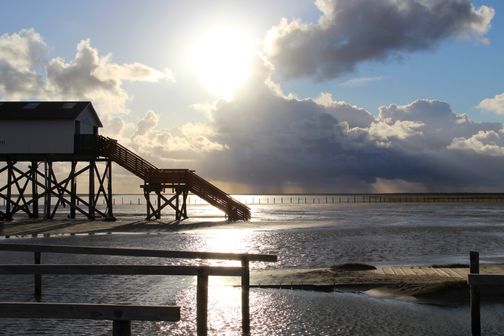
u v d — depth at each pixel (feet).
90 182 165.17
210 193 176.65
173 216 224.74
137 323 41.11
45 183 163.53
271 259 42.39
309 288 54.85
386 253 92.84
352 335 38.60
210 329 40.11
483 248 102.06
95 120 165.37
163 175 171.94
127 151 166.20
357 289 54.03
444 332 39.37
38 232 128.57
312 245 105.50
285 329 40.14
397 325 41.19
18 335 37.63
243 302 40.63
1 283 57.52
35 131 150.82
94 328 39.40
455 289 50.21
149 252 44.34
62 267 35.09
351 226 163.73
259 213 288.51
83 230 135.64
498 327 40.60
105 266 34.96
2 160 158.71
